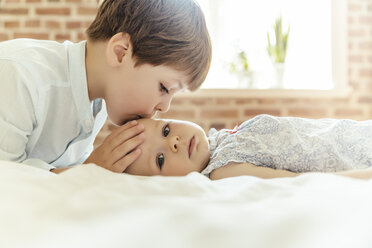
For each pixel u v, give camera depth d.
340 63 2.73
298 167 1.07
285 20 2.86
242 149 1.11
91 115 1.18
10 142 0.94
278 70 2.69
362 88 2.69
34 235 0.36
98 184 0.55
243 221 0.37
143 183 0.55
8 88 0.95
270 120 1.18
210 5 2.84
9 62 0.98
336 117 2.65
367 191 0.46
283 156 1.08
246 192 0.49
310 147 1.10
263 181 0.54
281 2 2.84
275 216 0.38
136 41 1.07
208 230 0.35
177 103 2.56
